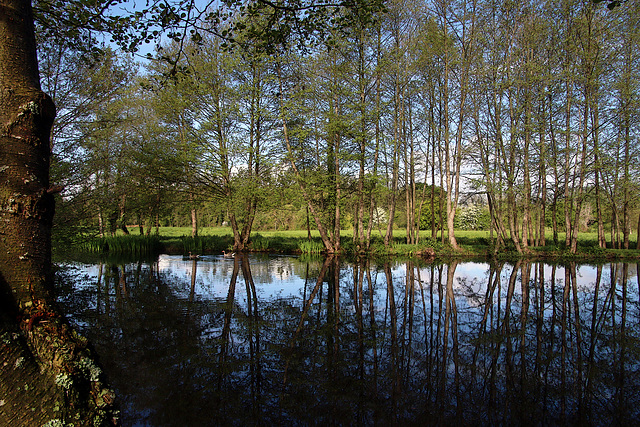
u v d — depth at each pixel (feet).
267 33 14.17
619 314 26.37
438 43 60.75
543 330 22.54
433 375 16.15
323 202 68.85
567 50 60.90
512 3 59.67
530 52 62.90
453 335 21.38
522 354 18.62
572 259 61.62
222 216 78.84
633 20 57.67
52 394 5.14
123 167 37.96
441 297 31.65
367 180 62.23
